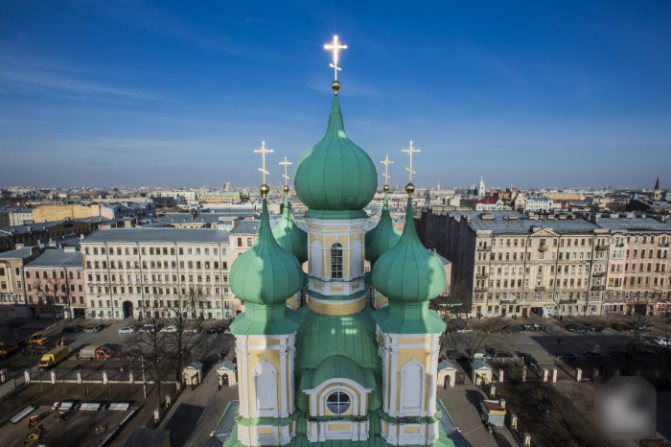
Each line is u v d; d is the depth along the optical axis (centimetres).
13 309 9100
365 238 3328
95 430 4788
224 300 8925
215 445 3066
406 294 2459
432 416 2534
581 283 9081
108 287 8956
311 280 2912
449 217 10981
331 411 2550
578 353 7206
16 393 5666
